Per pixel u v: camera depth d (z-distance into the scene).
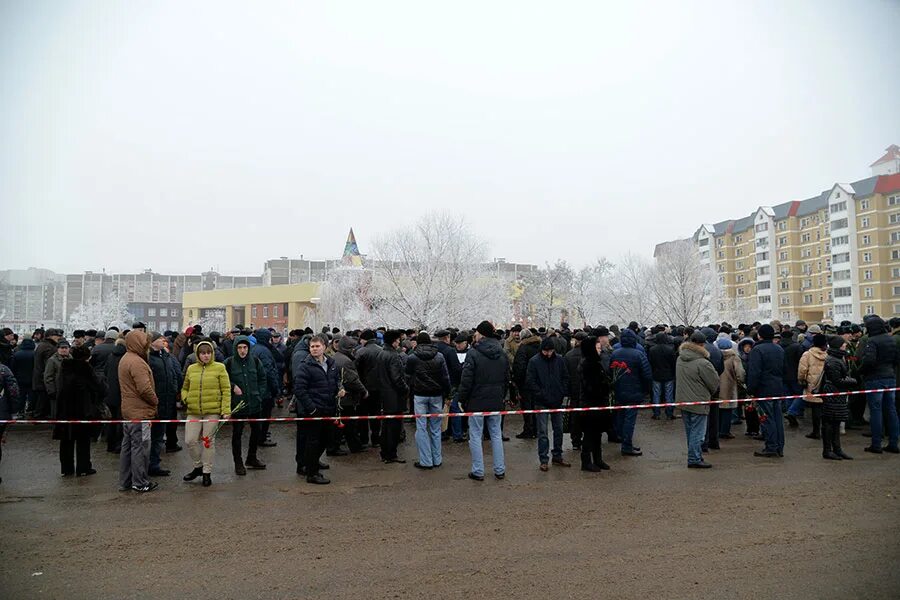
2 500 7.76
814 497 7.72
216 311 86.50
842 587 5.02
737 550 5.85
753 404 10.77
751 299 85.44
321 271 127.75
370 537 6.29
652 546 5.97
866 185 71.12
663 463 9.83
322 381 8.68
